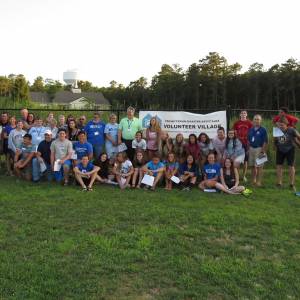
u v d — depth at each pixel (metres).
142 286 4.86
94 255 5.66
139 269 5.27
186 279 5.02
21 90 55.00
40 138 11.38
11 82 56.69
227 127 11.99
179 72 71.50
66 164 10.39
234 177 10.20
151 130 11.18
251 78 65.25
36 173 10.74
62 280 4.91
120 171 10.41
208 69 70.31
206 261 5.59
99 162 10.73
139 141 11.07
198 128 12.05
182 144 10.86
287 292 4.82
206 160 10.68
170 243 6.22
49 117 11.96
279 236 6.68
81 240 6.22
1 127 11.66
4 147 11.65
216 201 8.97
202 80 69.69
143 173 10.42
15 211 7.74
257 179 11.35
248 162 11.06
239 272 5.27
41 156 10.78
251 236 6.66
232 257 5.79
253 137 10.91
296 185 11.05
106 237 6.39
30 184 10.32
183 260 5.60
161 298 4.60
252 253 5.96
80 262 5.43
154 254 5.76
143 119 12.13
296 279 5.14
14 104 21.81
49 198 8.82
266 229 7.04
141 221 7.30
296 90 62.84
